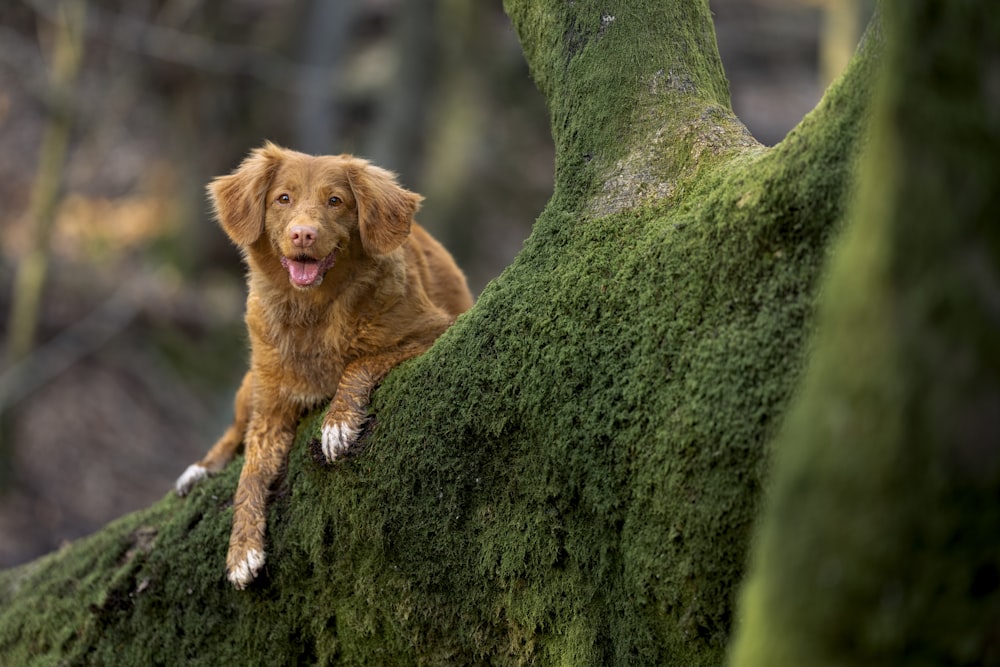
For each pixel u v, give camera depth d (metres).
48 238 21.36
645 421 4.71
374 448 5.76
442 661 5.57
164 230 27.67
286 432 6.75
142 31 24.84
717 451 4.35
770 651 2.57
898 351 2.36
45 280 21.66
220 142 27.91
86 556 7.44
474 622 5.43
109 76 26.58
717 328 4.54
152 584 6.71
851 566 2.43
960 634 2.40
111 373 23.19
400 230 6.64
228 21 28.78
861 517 2.41
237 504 6.42
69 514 20.06
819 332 4.08
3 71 29.00
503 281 5.64
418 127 26.38
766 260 4.40
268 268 6.82
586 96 5.94
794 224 4.31
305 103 27.58
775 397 4.20
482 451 5.37
